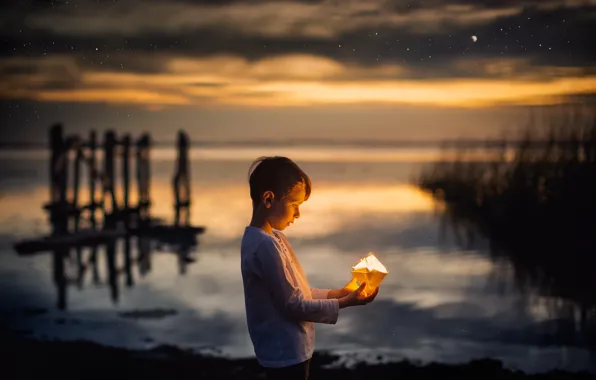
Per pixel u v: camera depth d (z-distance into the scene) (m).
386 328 5.66
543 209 10.59
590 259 8.24
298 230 11.44
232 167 26.34
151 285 7.72
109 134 12.74
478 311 6.25
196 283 7.81
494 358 4.79
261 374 4.38
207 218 13.32
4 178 21.08
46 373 4.45
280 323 2.15
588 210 10.26
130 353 4.92
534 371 4.49
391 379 4.30
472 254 9.17
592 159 11.36
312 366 4.57
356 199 15.69
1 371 4.50
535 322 5.84
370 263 2.20
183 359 4.75
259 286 2.17
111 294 7.26
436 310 6.30
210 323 5.96
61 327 5.86
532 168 11.79
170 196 17.27
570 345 5.15
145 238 11.31
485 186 13.27
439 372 4.41
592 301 6.52
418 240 10.41
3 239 10.80
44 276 8.27
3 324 5.95
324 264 8.66
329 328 5.67
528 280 7.48
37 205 14.87
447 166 17.59
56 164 11.12
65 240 10.69
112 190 12.78
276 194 2.22
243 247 2.21
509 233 10.12
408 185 18.11
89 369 4.53
